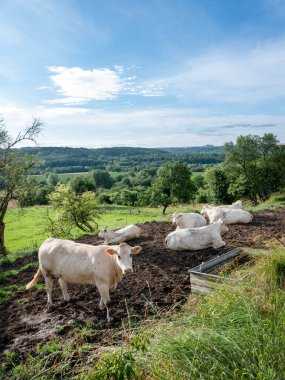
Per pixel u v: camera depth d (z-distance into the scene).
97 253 7.35
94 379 4.07
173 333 4.89
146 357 4.45
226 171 53.97
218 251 10.90
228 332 4.53
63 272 7.68
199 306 5.66
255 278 6.22
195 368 4.04
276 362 4.20
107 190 101.94
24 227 39.25
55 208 23.22
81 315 7.48
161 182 49.12
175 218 13.64
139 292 8.35
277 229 13.94
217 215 15.23
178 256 10.93
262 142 50.94
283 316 4.82
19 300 8.69
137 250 7.59
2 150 22.78
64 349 5.86
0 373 5.68
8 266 12.73
